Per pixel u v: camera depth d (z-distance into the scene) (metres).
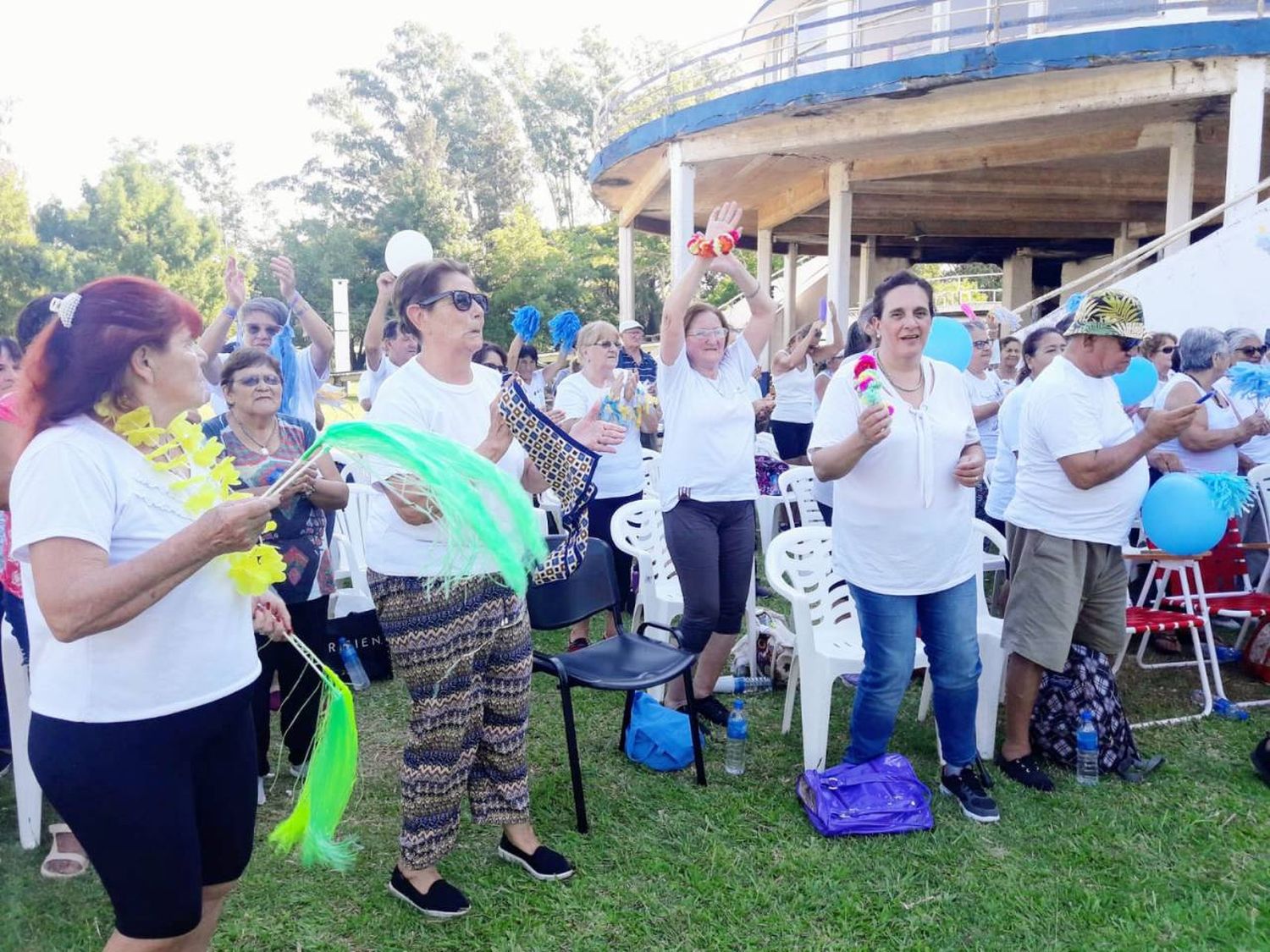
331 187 47.81
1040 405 3.42
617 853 3.13
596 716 4.32
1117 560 3.61
